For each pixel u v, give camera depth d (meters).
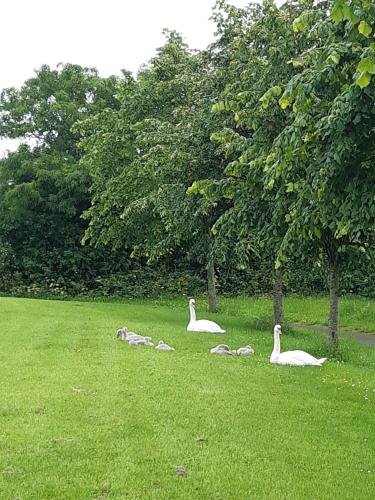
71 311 20.38
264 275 30.92
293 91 8.54
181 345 13.70
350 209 8.52
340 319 23.30
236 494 5.99
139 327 16.55
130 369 10.65
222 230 14.84
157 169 18.38
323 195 8.80
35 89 32.72
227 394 9.24
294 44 14.43
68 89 32.69
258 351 13.61
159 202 18.03
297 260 17.55
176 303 27.61
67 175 30.08
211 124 17.50
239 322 20.22
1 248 31.98
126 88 22.08
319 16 9.02
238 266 16.72
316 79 8.17
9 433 7.30
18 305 21.27
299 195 9.91
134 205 18.67
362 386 10.34
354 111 7.90
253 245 15.47
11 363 11.15
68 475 6.26
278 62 14.42
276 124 13.19
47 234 32.25
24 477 6.20
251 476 6.38
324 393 9.68
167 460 6.69
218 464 6.64
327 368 11.74
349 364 12.98
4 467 6.41
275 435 7.59
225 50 19.39
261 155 11.34
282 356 11.90
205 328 16.33
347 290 28.38
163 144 18.45
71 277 32.56
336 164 8.23
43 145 32.59
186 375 10.33
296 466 6.71
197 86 19.03
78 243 32.72
